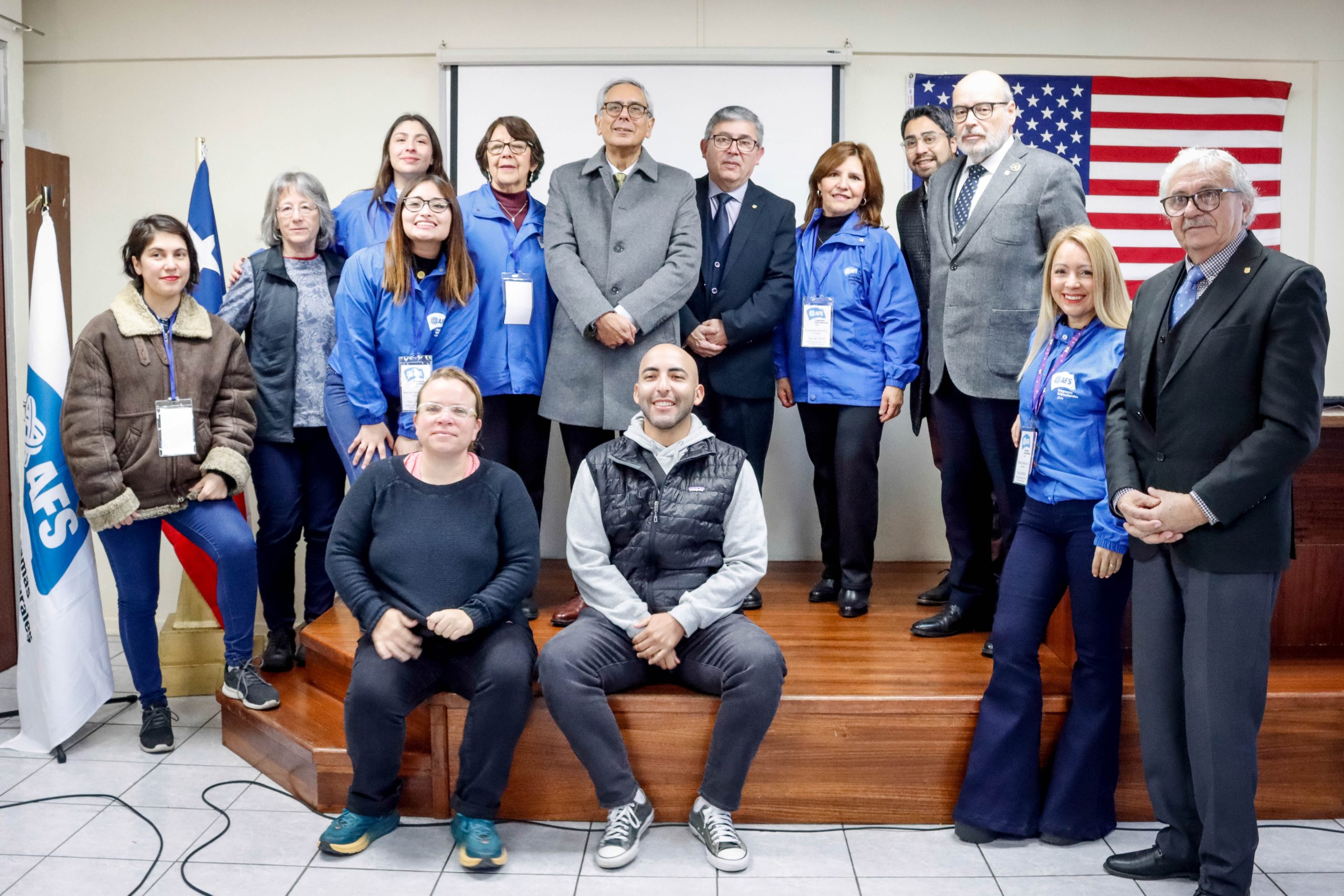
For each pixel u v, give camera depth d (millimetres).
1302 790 2641
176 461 2947
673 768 2574
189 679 3545
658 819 2598
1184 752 2250
